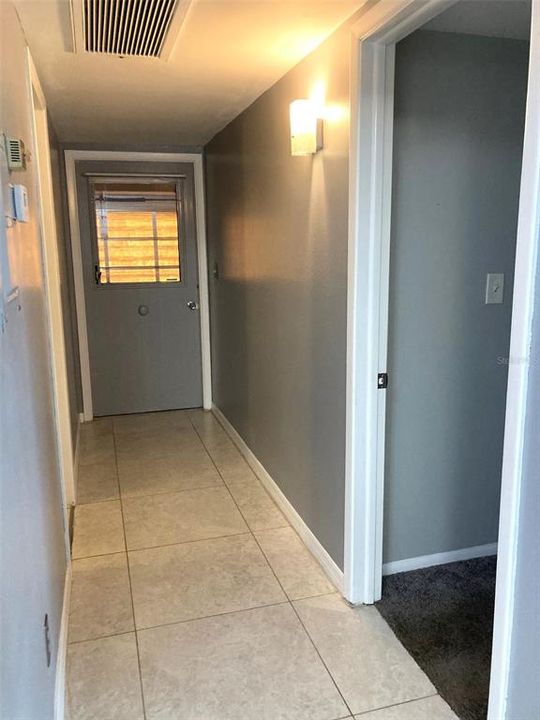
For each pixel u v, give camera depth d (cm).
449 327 235
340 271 215
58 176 397
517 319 123
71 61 237
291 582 244
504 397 248
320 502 253
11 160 153
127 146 445
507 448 129
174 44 216
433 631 213
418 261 226
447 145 220
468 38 215
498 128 225
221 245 421
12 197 146
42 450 191
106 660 200
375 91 190
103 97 297
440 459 246
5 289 124
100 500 324
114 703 182
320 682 189
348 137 200
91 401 475
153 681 191
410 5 160
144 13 184
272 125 282
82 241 453
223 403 455
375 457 216
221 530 289
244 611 225
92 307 464
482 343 240
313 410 255
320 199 230
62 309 338
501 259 235
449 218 226
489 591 236
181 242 473
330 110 214
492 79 221
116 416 483
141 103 312
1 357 116
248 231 343
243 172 344
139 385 487
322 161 225
